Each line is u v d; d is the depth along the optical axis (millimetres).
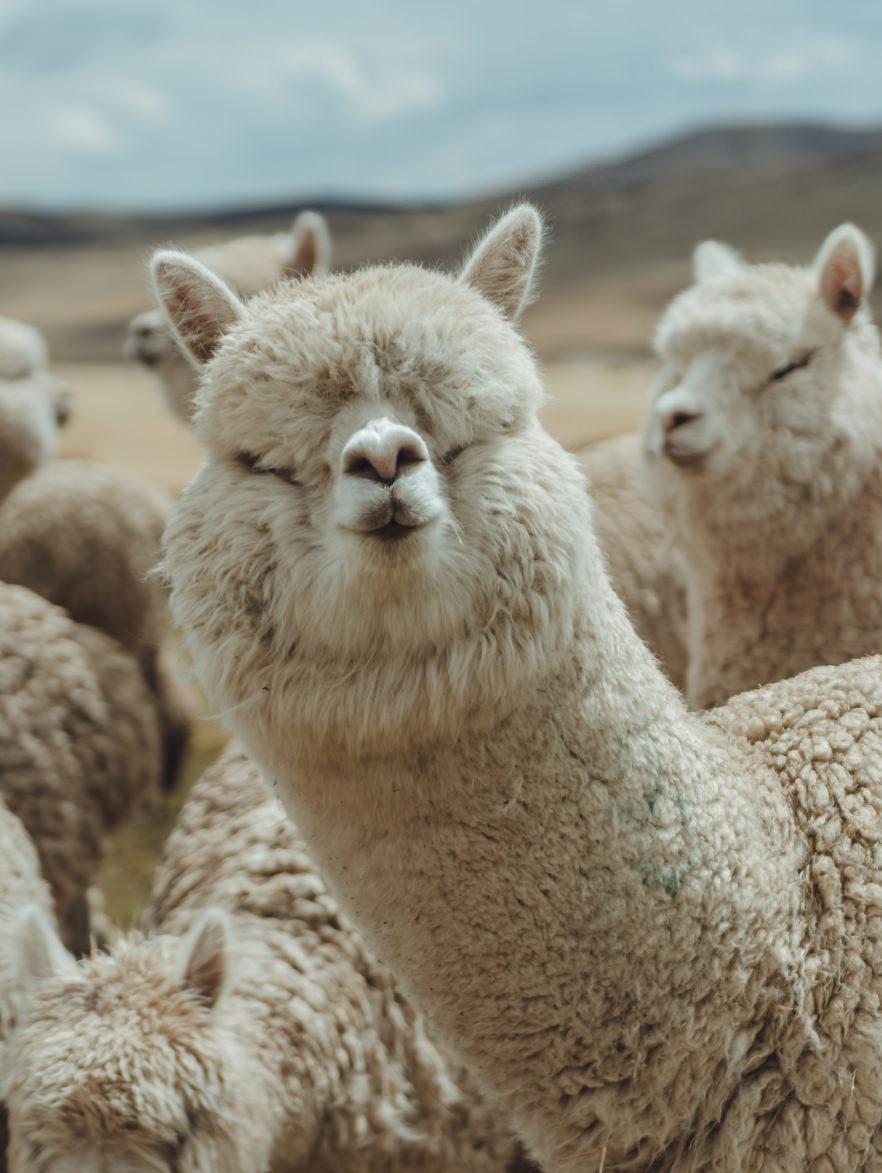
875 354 6523
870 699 4102
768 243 137000
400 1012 5262
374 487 3000
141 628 8719
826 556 6199
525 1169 5191
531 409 3375
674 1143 3545
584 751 3389
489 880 3391
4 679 6938
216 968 4758
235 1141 4523
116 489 8773
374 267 3779
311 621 3188
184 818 6457
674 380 6484
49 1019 4562
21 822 6723
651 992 3422
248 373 3268
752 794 3758
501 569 3188
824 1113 3477
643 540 7465
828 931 3623
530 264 3824
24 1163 4391
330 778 3350
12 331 8648
